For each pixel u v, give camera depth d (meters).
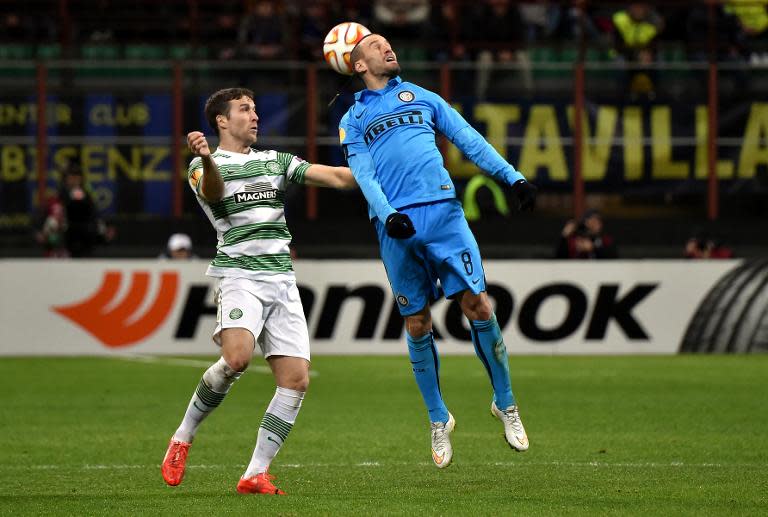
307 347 22.86
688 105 66.81
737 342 56.28
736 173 67.00
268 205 22.75
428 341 24.81
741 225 67.06
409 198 24.00
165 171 66.94
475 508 21.42
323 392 43.56
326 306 55.88
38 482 25.00
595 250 59.44
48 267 56.69
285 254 22.84
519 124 66.81
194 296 56.59
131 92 66.56
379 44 24.67
